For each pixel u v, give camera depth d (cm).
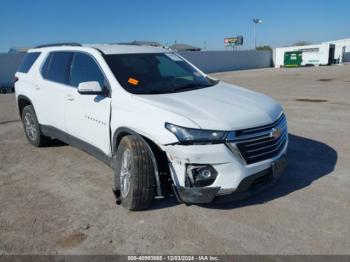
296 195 444
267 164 395
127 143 411
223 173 372
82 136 521
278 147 414
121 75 472
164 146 379
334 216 392
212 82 534
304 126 807
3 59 2980
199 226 382
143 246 351
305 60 5400
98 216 412
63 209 432
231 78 3044
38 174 552
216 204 427
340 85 1762
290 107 1096
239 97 450
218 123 371
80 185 503
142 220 398
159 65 521
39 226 395
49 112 601
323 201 427
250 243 348
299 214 398
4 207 443
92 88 454
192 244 351
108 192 476
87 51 526
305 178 495
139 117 408
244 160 377
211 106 403
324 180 486
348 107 1043
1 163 611
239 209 414
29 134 701
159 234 370
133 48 545
